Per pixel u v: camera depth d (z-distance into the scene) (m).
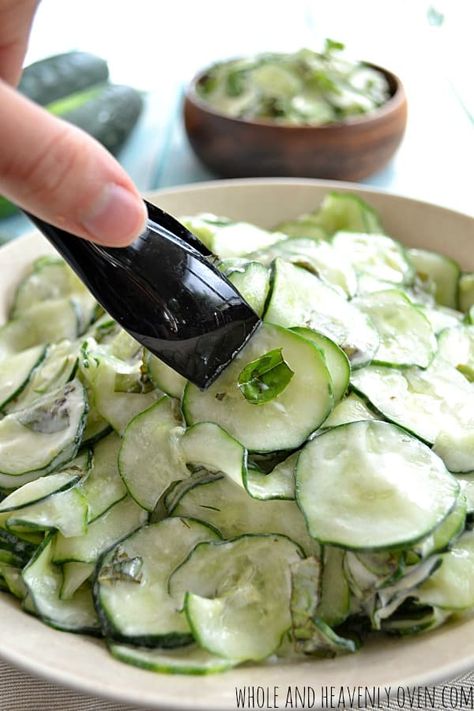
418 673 0.28
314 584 0.30
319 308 0.34
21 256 0.44
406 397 0.34
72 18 0.91
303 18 0.87
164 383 0.32
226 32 0.87
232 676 0.29
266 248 0.38
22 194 0.25
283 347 0.32
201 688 0.28
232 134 0.57
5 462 0.34
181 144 0.68
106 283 0.30
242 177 0.60
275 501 0.31
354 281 0.37
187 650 0.30
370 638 0.30
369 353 0.34
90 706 0.32
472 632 0.30
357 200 0.45
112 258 0.29
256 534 0.31
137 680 0.28
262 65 0.63
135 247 0.30
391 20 0.83
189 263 0.31
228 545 0.31
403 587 0.29
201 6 0.92
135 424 0.33
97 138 0.63
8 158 0.24
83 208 0.25
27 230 0.58
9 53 0.37
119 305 0.30
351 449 0.31
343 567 0.30
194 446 0.31
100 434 0.34
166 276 0.30
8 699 0.32
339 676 0.28
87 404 0.34
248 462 0.32
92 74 0.73
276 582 0.30
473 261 0.44
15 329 0.42
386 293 0.37
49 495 0.32
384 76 0.64
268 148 0.57
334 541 0.29
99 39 0.87
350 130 0.56
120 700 0.27
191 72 0.80
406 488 0.30
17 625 0.30
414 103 0.70
